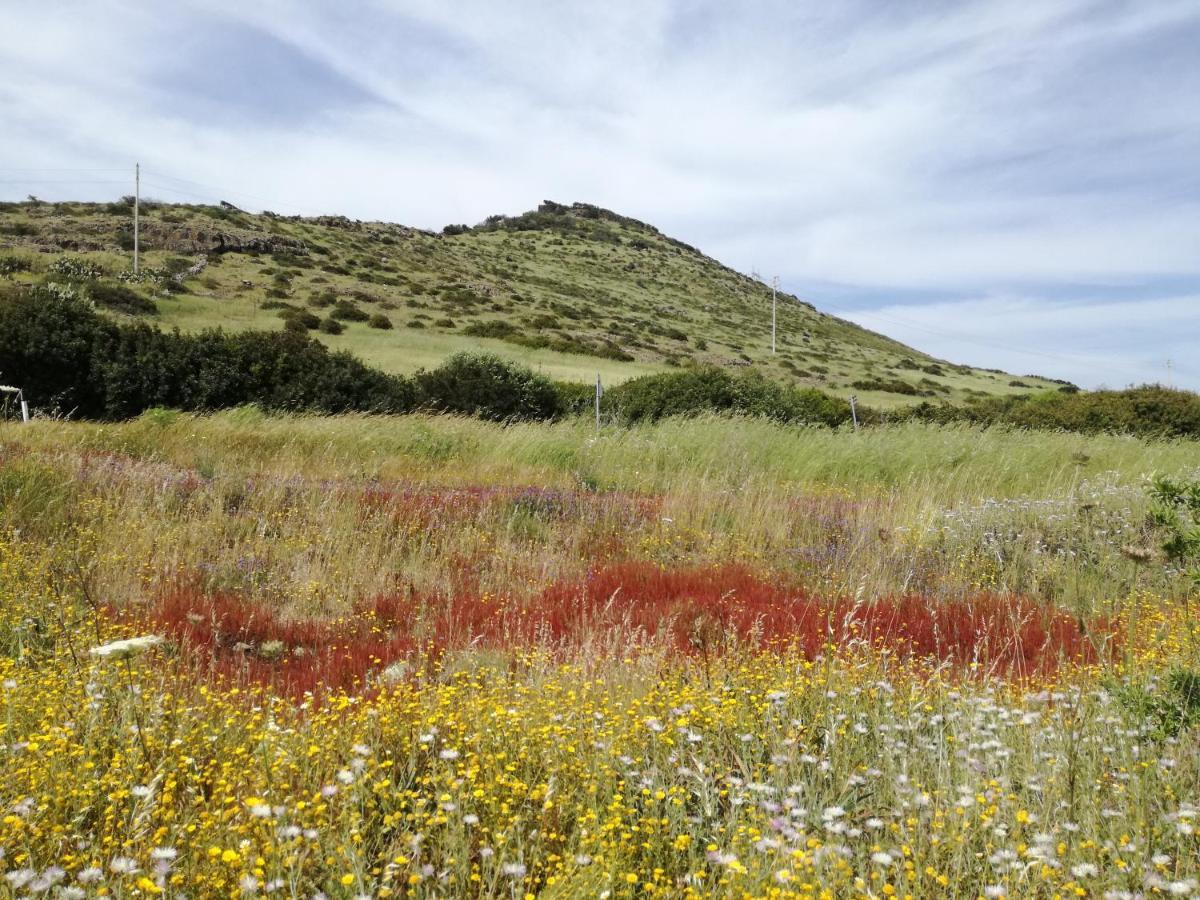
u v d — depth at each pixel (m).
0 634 5.63
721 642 5.76
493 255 116.69
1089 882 2.57
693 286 128.62
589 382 43.56
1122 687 3.90
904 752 3.57
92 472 10.64
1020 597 7.43
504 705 4.12
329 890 2.54
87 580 6.96
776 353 76.75
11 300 27.97
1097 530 8.93
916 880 2.57
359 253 84.19
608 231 160.25
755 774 3.38
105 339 28.16
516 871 2.61
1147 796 3.04
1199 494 4.34
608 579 7.89
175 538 8.48
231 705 4.32
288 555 8.40
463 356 33.50
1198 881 2.49
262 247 72.25
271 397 28.38
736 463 15.07
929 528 9.27
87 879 2.45
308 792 3.21
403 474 14.02
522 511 10.63
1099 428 26.17
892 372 74.38
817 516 10.80
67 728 3.48
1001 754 3.40
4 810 2.76
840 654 5.14
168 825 2.88
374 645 6.09
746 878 2.60
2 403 21.95
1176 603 6.72
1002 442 16.86
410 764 3.42
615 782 3.35
